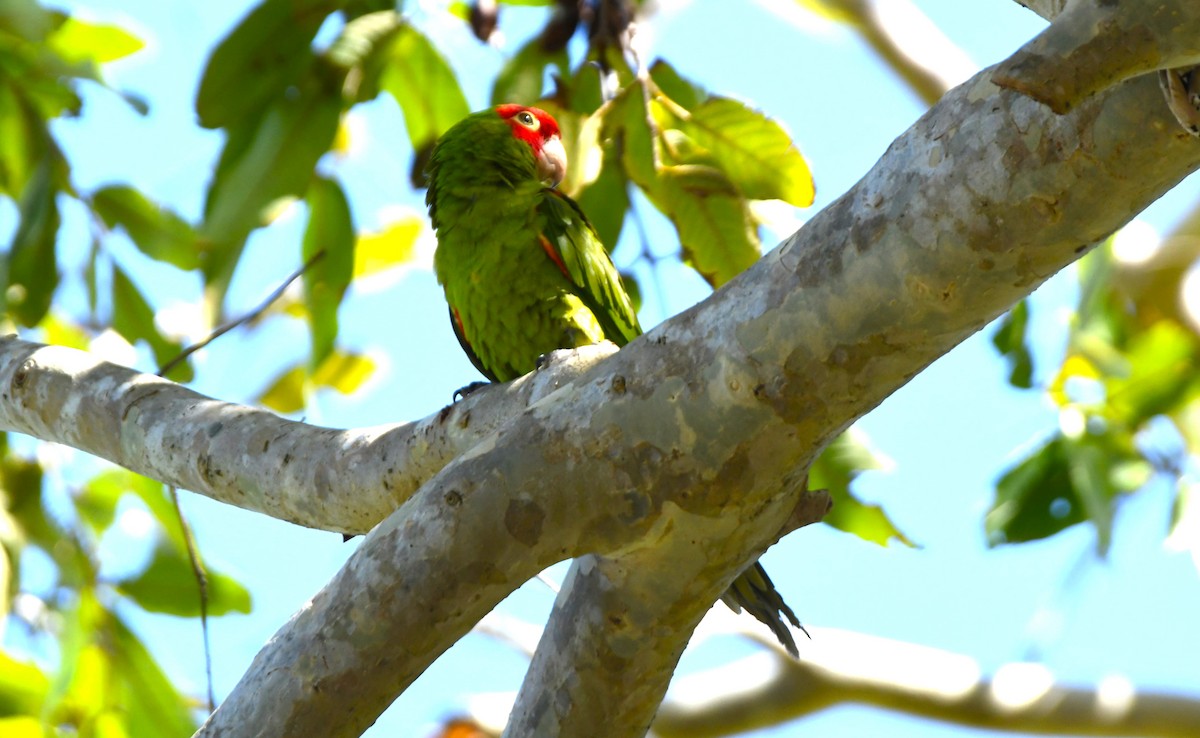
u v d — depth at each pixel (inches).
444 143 385.1
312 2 373.7
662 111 345.1
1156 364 445.1
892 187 169.3
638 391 186.1
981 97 163.5
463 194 367.2
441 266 373.7
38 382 292.7
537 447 188.5
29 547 422.0
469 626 192.4
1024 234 160.6
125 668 422.0
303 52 377.1
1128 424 439.5
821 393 178.7
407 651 187.8
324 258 401.1
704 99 363.9
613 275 367.2
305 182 374.6
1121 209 156.8
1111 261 428.1
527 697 219.8
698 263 348.2
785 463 186.1
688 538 193.2
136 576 426.9
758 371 178.9
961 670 542.3
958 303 167.9
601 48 364.8
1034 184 157.2
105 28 421.4
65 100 405.4
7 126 400.8
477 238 359.6
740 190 350.9
